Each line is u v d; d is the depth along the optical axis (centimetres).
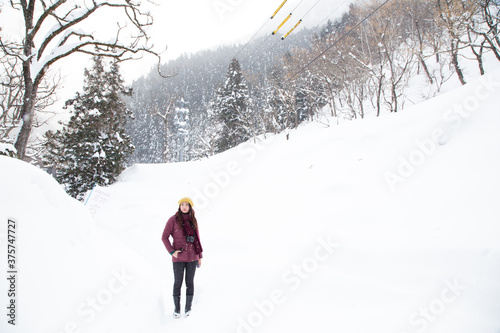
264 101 3928
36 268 277
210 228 802
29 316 247
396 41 1914
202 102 10019
